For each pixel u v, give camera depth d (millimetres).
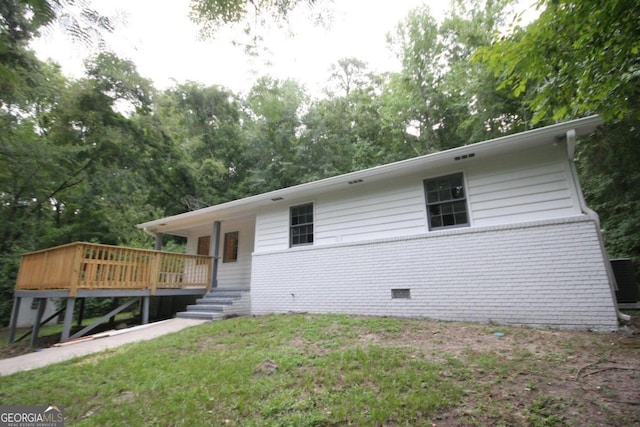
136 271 8750
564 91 4066
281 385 3605
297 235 9453
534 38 3832
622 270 7863
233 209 10570
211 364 4445
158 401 3381
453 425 2666
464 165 7109
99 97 13156
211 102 21703
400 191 7863
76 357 5391
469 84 15711
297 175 19203
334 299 8180
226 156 21594
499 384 3336
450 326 5824
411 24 18875
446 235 6914
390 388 3348
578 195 5898
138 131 15164
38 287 8289
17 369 5016
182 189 18891
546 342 4621
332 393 3338
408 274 7230
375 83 25422
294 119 20438
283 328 6438
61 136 13180
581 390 3123
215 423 2891
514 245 6160
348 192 8680
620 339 4664
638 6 3213
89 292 7664
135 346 5871
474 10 16281
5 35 6180
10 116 11000
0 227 13391
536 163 6375
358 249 8070
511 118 14656
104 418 3064
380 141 22562
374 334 5598
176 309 11625
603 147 8531
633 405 2805
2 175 12086
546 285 5766
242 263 11914
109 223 16359
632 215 10094
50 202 16031
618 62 3521
